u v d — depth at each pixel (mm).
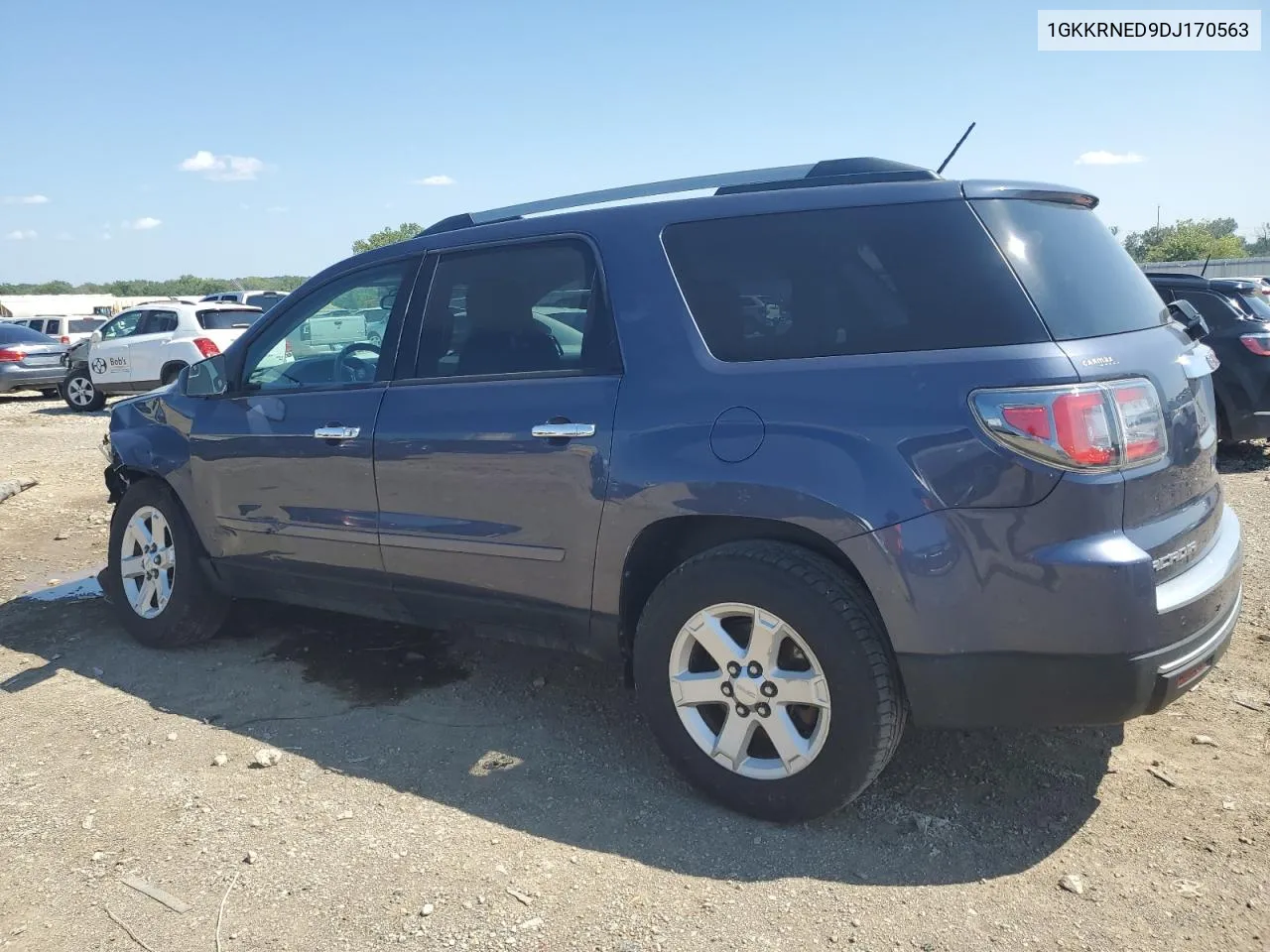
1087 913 2621
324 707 4070
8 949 2594
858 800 3205
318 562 4148
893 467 2754
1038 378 2646
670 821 3123
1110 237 3350
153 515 4828
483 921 2650
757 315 3100
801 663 2990
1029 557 2648
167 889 2836
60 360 18688
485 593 3643
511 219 3770
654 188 3566
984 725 2812
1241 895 2668
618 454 3189
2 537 7258
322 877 2867
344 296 4152
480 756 3605
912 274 2906
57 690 4301
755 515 2926
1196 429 3021
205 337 15312
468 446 3545
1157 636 2664
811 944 2531
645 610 3225
